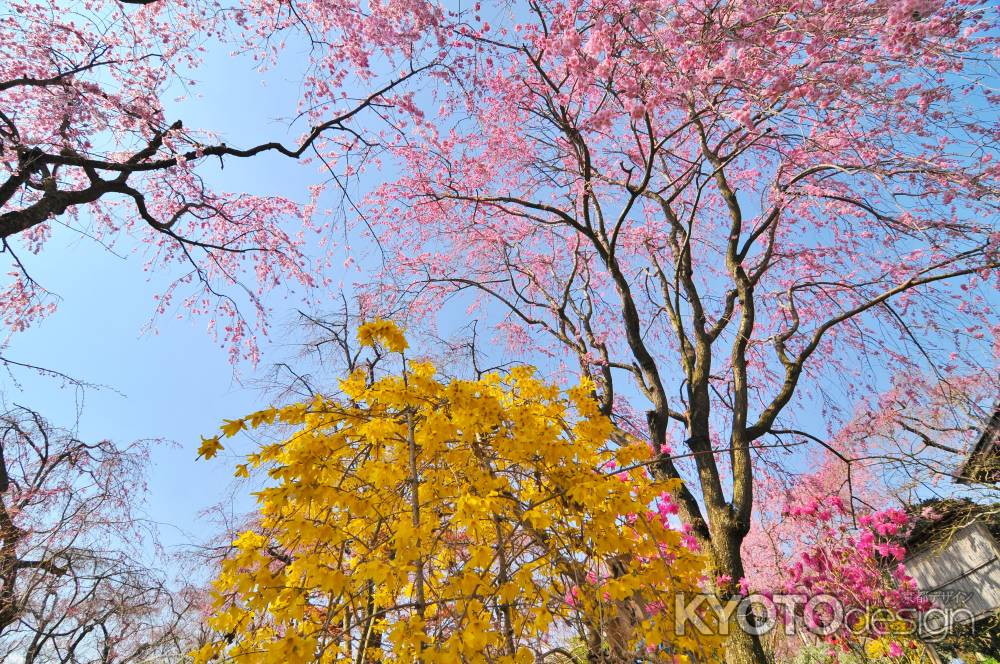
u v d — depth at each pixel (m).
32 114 5.93
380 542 1.94
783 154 6.07
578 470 2.07
